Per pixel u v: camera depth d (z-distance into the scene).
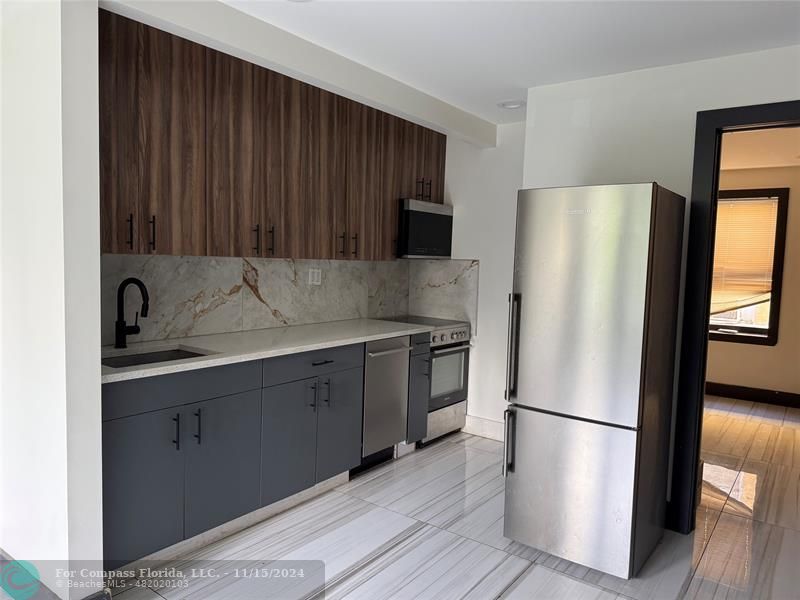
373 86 3.13
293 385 2.95
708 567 2.61
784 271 5.78
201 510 2.53
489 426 4.37
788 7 2.25
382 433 3.63
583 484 2.51
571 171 3.31
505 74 3.18
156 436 2.31
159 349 2.78
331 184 3.40
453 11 2.38
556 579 2.48
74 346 1.96
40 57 1.97
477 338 4.39
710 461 4.14
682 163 2.96
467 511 3.11
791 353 5.76
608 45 2.71
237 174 2.82
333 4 2.35
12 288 2.25
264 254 3.00
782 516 3.20
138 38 2.35
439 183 4.41
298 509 3.08
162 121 2.47
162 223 2.50
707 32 2.53
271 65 2.63
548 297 2.58
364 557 2.61
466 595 2.33
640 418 2.38
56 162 1.91
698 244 2.88
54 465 2.03
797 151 5.01
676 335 2.87
